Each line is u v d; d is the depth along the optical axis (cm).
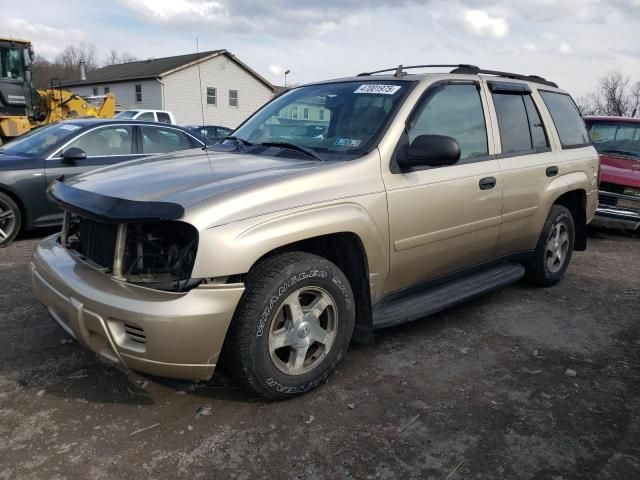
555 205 509
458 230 383
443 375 342
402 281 360
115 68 4312
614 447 273
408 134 352
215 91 3669
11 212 645
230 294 263
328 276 305
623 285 546
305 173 303
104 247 280
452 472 252
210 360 267
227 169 318
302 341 301
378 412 298
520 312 457
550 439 278
